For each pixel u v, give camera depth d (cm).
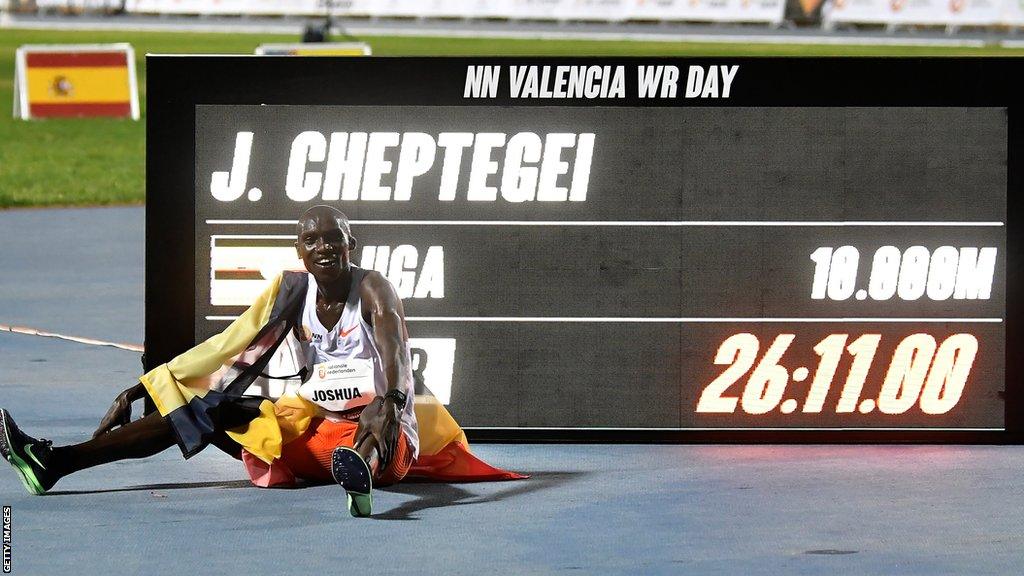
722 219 2795
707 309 2809
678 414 2823
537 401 2822
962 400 2822
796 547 2156
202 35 16888
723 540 2195
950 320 2809
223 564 2078
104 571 2048
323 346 2534
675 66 2783
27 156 9856
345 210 2798
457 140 2795
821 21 17362
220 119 2792
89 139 10712
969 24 17050
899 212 2795
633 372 2819
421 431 2552
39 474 2484
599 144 2791
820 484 2547
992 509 2377
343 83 2788
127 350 4056
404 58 2784
